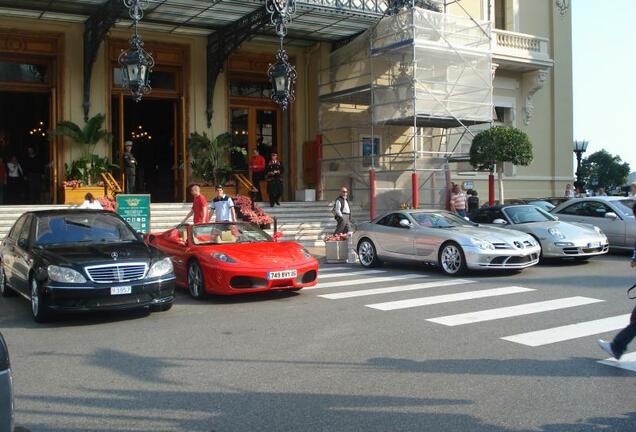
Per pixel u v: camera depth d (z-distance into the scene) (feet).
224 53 68.33
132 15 51.98
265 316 29.14
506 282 37.60
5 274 35.29
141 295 28.22
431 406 16.66
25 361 21.90
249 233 37.83
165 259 29.84
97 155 62.64
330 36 73.77
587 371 19.53
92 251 29.17
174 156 71.82
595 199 53.47
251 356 21.98
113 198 59.21
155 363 21.31
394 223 46.29
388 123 69.77
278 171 68.39
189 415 16.28
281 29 56.44
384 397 17.42
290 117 78.28
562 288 34.96
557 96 94.07
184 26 67.51
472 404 16.75
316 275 34.86
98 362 21.58
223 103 73.00
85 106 64.34
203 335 25.39
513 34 84.64
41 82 64.75
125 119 69.62
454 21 68.85
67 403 17.35
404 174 72.23
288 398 17.47
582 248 44.86
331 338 24.41
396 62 69.87
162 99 71.26
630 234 49.78
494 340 23.58
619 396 17.22
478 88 70.03
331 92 75.66
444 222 44.98
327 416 16.05
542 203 65.00
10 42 62.34
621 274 40.04
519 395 17.40
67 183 59.41
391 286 37.32
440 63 67.67
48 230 31.73
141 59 50.44
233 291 32.53
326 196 76.74
